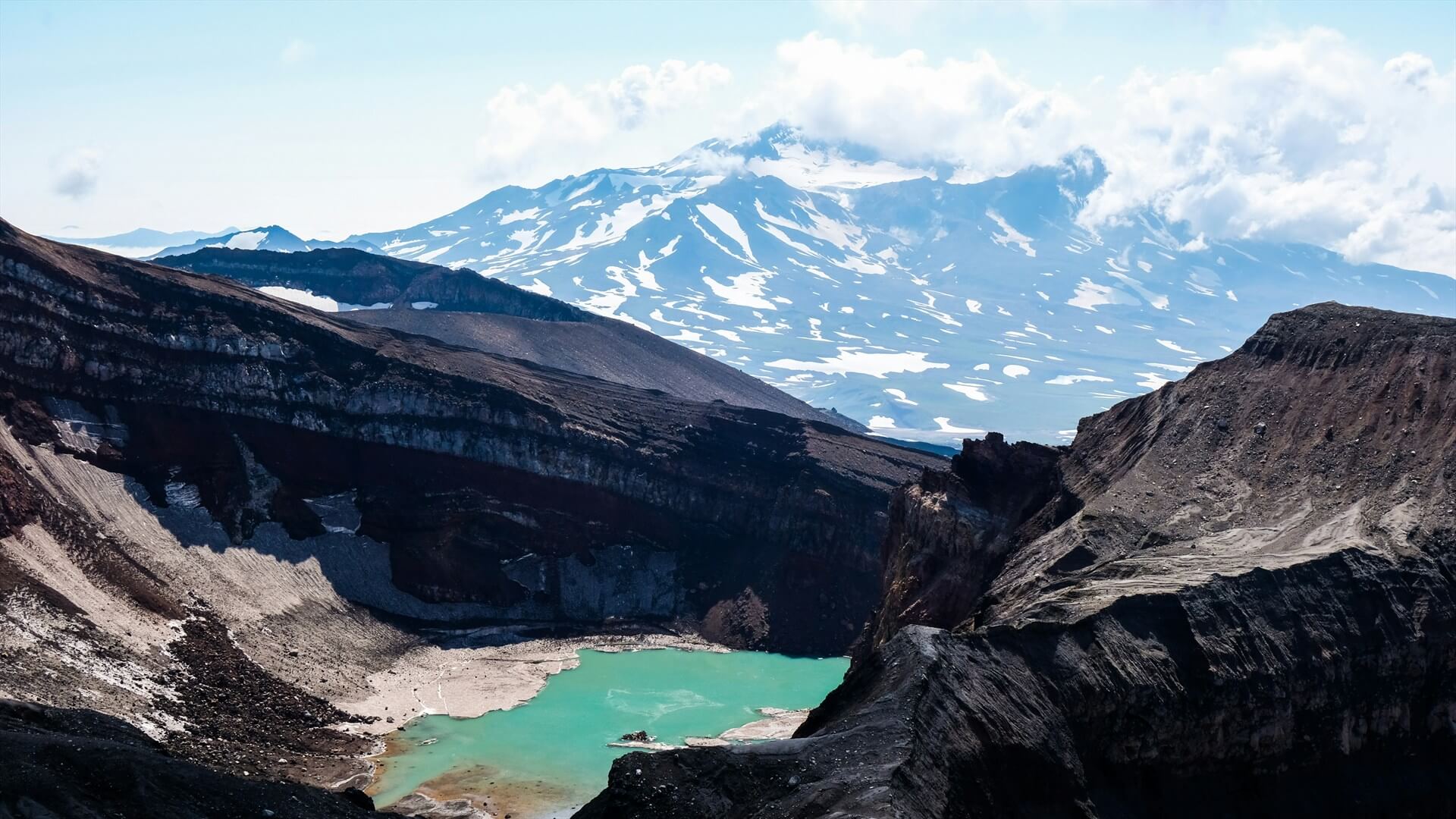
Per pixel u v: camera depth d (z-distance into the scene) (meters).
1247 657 84.44
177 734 103.12
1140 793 79.31
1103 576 96.12
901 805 61.44
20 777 62.44
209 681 117.75
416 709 127.38
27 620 109.62
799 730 76.69
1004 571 114.81
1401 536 94.19
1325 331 119.25
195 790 66.94
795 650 159.88
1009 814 69.25
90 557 126.94
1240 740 82.75
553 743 118.25
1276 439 111.44
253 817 66.50
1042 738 74.19
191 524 145.38
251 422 160.25
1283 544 97.44
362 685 132.50
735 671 149.50
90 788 64.00
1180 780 81.31
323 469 163.00
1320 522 99.56
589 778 108.69
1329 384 113.44
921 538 134.88
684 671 148.62
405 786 105.00
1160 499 109.19
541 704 132.00
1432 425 102.75
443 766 110.62
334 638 141.88
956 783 67.06
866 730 68.50
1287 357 119.44
